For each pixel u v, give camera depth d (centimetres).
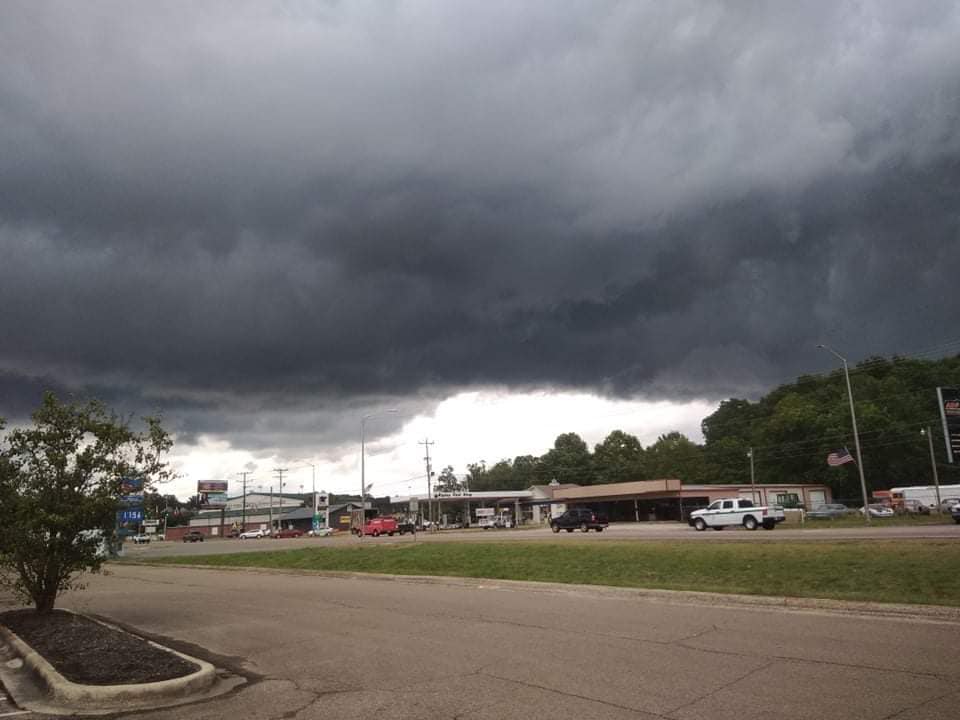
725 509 4988
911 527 3728
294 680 948
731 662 923
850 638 1041
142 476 1598
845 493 10506
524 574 2089
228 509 17438
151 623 1553
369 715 757
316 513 11731
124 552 5647
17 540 1486
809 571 1680
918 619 1174
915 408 10381
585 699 780
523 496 12075
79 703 858
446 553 2856
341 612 1577
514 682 869
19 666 1130
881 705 712
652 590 1588
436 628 1295
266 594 2066
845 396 10812
